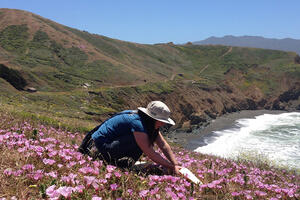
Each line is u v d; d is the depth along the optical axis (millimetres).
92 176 2221
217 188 2672
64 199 1815
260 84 101875
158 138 3365
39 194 1915
